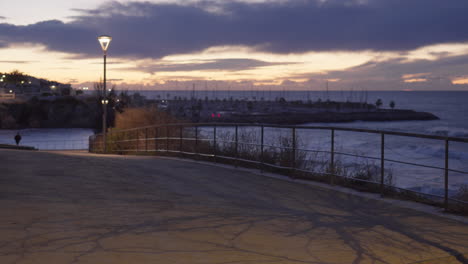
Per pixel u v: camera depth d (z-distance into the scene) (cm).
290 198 820
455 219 649
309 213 686
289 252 472
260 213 672
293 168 1040
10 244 454
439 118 15925
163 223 577
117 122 3045
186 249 464
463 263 456
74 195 761
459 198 795
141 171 1176
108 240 485
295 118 15538
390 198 812
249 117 15250
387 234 562
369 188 898
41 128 9075
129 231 528
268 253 464
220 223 591
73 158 1513
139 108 3019
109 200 730
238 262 428
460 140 673
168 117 2872
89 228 533
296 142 1158
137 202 724
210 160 1473
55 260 408
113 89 5794
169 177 1074
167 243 484
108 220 580
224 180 1036
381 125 12456
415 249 499
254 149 1349
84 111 9319
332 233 561
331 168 946
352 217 661
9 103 9106
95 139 3422
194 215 635
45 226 532
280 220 627
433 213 688
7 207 629
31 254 424
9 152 1752
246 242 504
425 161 3127
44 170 1098
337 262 445
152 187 905
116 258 422
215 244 489
